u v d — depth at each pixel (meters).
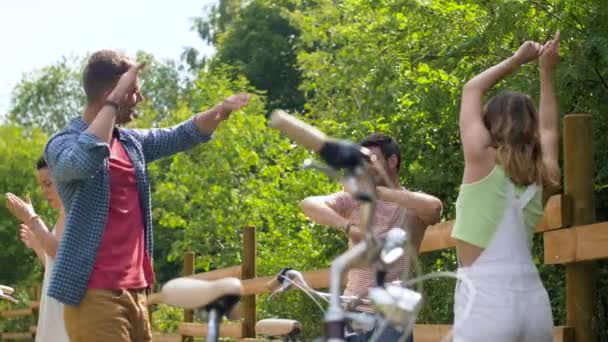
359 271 6.38
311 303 14.27
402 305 3.62
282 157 24.59
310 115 26.06
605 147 9.52
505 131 5.32
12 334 21.50
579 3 9.70
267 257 19.14
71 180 5.99
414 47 12.86
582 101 9.60
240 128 27.11
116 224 6.12
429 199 6.43
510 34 10.23
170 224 27.38
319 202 6.60
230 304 4.23
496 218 5.27
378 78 13.30
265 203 21.75
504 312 5.18
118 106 5.98
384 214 6.55
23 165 32.53
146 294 6.32
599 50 9.02
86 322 6.00
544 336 5.30
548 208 6.88
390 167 6.58
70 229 6.04
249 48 43.03
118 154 6.22
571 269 6.79
